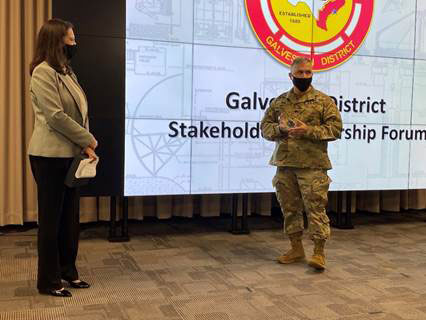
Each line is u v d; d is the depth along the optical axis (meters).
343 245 4.05
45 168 2.58
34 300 2.66
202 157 4.05
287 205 3.44
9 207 4.21
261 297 2.80
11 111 4.14
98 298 2.72
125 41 3.77
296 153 3.28
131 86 3.82
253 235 4.33
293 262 3.51
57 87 2.54
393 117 4.58
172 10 3.88
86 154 2.62
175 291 2.87
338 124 3.28
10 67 4.11
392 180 4.62
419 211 5.55
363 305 2.71
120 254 3.64
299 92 3.35
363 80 4.46
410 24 4.57
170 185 3.98
